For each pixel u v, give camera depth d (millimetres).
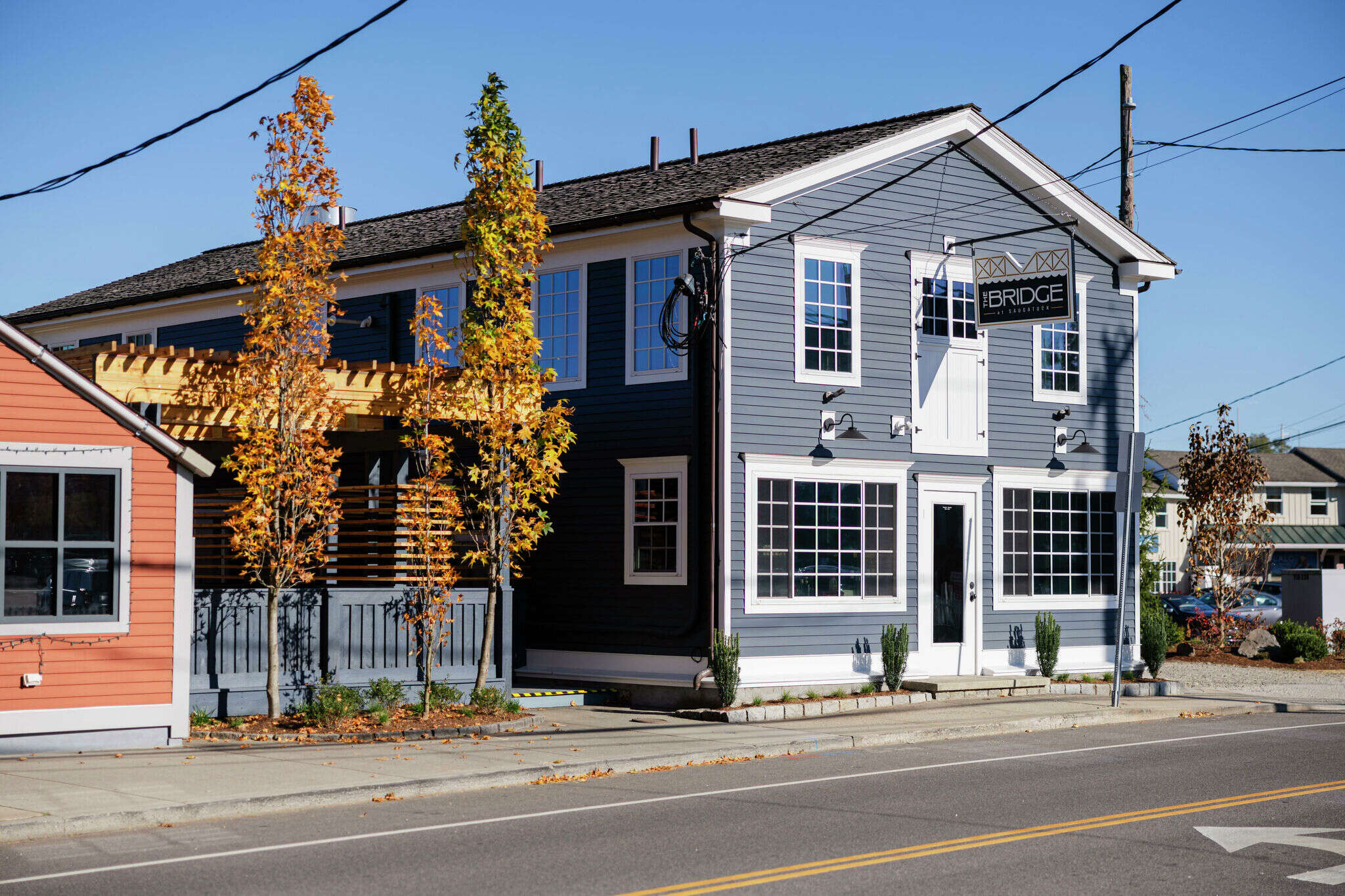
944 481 21969
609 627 20656
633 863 9250
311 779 12508
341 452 16344
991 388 22781
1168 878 8844
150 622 14695
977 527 22406
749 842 9984
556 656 21391
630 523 20578
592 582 20984
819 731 16875
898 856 9492
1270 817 11125
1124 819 11008
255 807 11430
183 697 14852
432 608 17562
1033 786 12805
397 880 8703
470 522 18453
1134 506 20000
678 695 19578
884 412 21312
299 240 16062
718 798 12117
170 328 28656
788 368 20219
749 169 21578
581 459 21312
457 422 18203
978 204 22828
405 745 15133
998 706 19828
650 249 20578
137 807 10961
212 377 16000
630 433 20672
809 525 20375
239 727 15641
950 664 21906
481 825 10711
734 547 19453
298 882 8633
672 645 19844
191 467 15000
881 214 21484
